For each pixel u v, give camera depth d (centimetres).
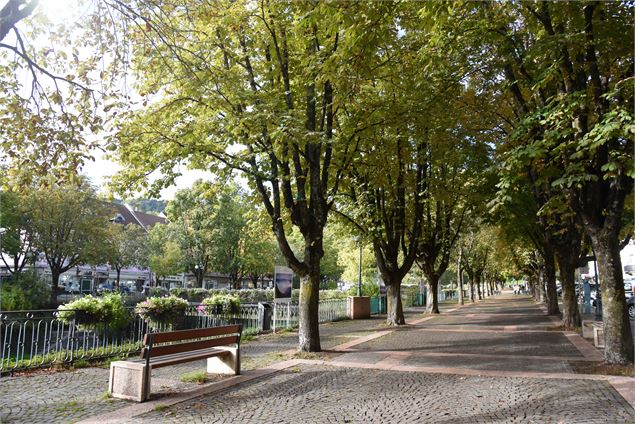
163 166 1220
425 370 931
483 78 1395
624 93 827
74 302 1062
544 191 1425
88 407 660
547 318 2369
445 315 2753
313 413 634
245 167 1220
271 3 1071
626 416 583
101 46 876
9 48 775
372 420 600
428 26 842
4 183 893
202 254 4850
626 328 916
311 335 1187
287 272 1792
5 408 649
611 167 783
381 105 1270
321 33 1136
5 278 2642
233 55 1162
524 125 925
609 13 954
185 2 930
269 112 1016
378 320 2416
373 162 1559
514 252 3794
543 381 798
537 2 917
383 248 2045
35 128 859
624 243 1848
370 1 752
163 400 700
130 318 1202
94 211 3519
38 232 3328
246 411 645
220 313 1579
